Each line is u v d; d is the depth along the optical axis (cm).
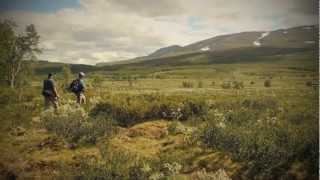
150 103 1416
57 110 1393
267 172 893
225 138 1053
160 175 906
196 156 1005
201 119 1340
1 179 1009
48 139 1148
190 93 2223
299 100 1515
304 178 880
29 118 1259
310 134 1026
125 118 1358
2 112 1234
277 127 1110
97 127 1189
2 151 1082
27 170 1011
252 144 977
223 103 1545
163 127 1252
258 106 1520
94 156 1038
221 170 912
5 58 1689
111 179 905
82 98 1584
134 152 1051
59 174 941
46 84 1497
